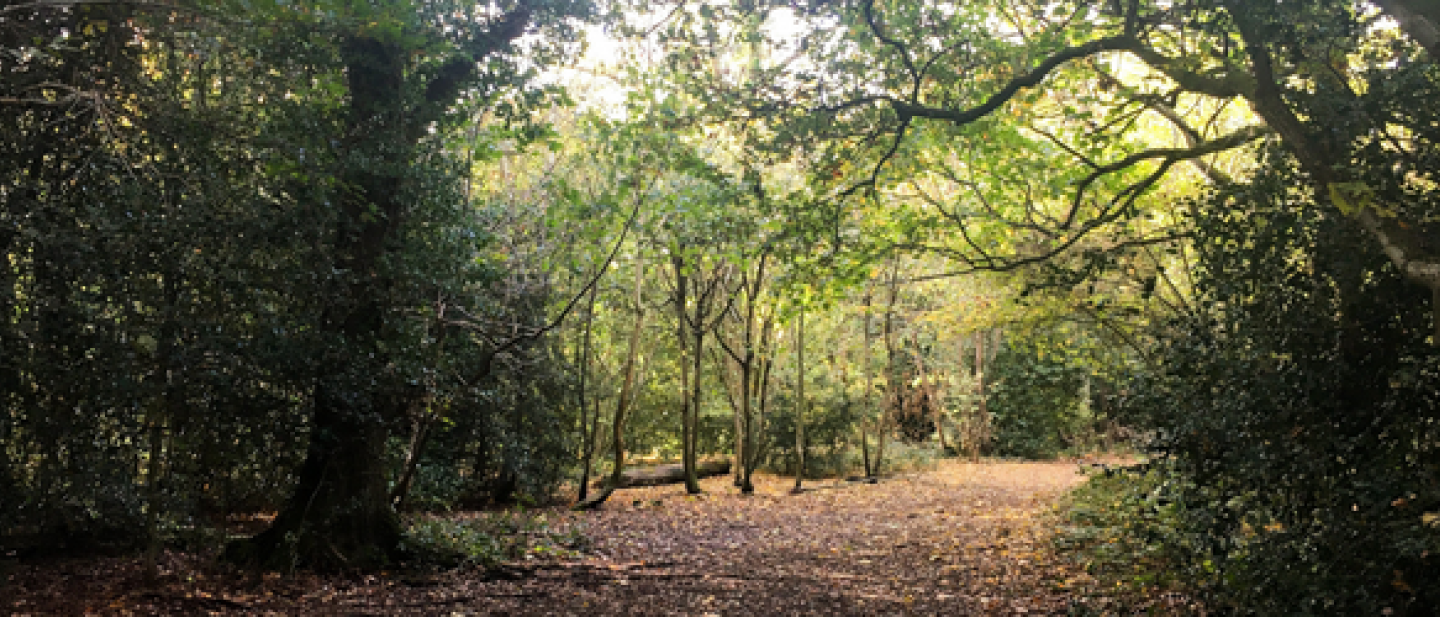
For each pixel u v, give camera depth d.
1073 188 9.56
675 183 12.58
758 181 8.84
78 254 6.10
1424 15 4.48
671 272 18.55
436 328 9.48
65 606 6.47
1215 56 5.96
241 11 6.46
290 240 7.32
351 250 8.27
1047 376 28.00
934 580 8.20
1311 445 4.73
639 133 9.45
